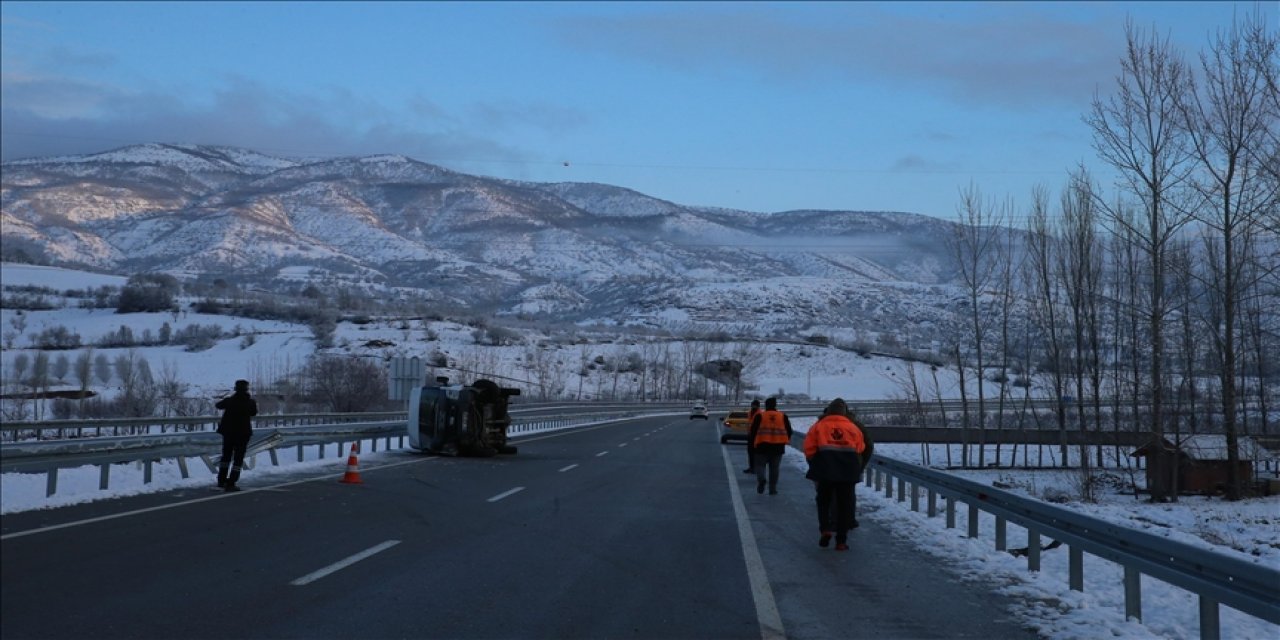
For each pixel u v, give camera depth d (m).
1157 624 8.94
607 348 145.88
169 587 9.17
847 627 8.34
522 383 105.69
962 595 9.80
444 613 8.44
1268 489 29.92
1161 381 31.50
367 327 128.88
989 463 44.31
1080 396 37.69
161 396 61.84
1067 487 32.59
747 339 146.38
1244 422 32.75
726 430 51.22
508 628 8.00
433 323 139.38
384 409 65.75
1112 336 41.34
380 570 10.30
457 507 16.14
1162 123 27.97
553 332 159.88
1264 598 6.88
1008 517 12.08
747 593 9.66
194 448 20.14
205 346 106.44
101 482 17.34
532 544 12.36
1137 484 33.69
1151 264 33.31
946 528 15.16
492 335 136.75
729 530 14.39
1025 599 9.64
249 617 8.09
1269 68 26.52
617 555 11.75
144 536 12.09
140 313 127.31
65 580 9.39
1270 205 26.42
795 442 37.25
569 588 9.66
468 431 29.16
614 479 22.88
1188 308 33.03
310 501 16.22
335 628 7.82
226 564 10.40
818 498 12.88
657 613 8.69
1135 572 8.91
